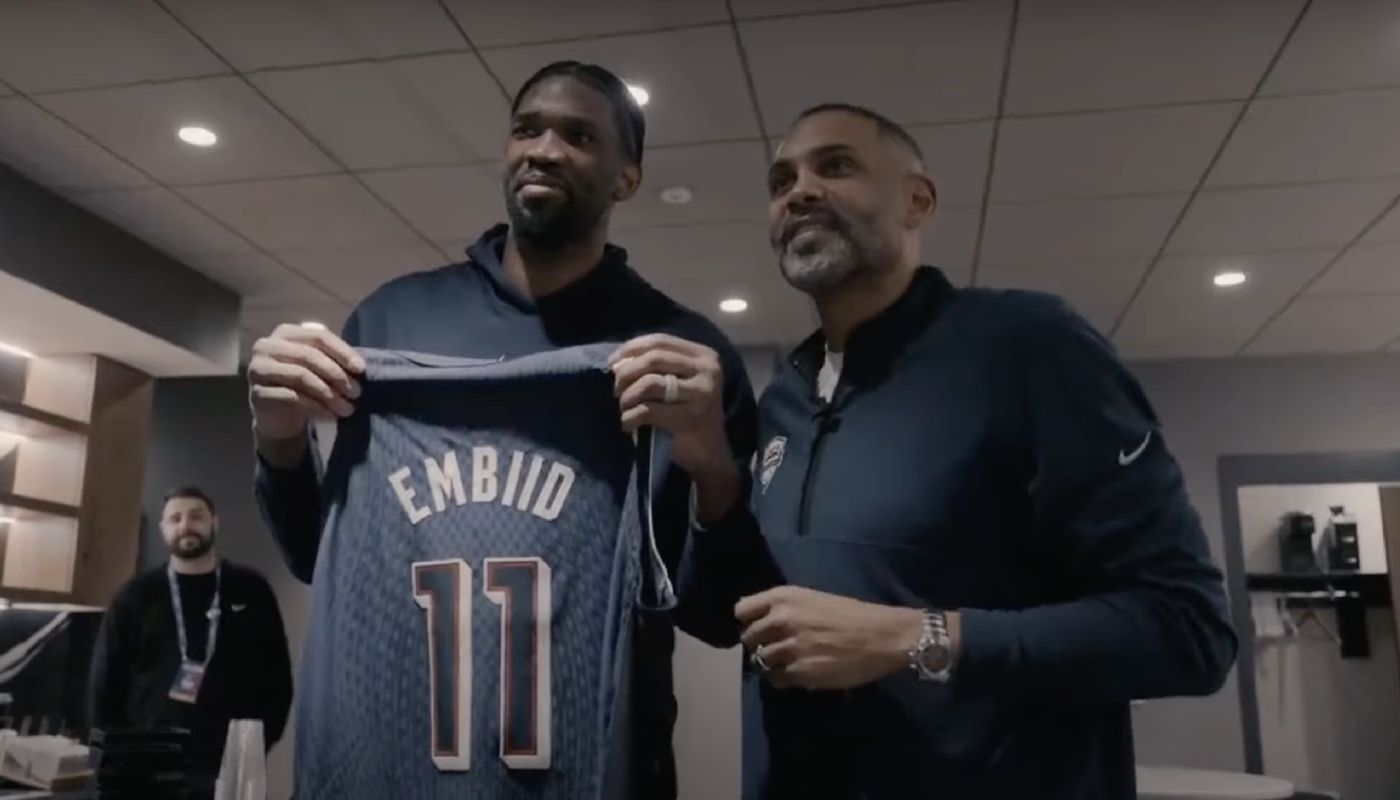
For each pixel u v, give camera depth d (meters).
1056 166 3.64
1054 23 2.80
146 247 4.44
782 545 1.31
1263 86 3.11
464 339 1.34
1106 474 1.16
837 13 2.77
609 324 1.34
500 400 1.25
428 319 1.37
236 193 3.94
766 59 2.99
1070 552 1.18
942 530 1.22
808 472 1.35
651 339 1.15
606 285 1.36
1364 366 5.95
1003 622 1.08
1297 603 5.95
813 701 1.25
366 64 3.04
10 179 3.75
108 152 3.62
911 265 1.43
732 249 4.45
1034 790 1.14
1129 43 2.89
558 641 1.16
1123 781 1.22
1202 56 2.96
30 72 3.10
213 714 3.67
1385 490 5.78
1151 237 4.27
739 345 5.89
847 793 1.20
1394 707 5.77
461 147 3.55
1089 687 1.07
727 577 1.21
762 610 1.10
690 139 3.46
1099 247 4.39
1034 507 1.21
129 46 2.95
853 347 1.37
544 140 1.31
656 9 2.76
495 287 1.37
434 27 2.85
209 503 3.94
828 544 1.26
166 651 3.73
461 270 1.43
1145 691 1.09
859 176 1.38
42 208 3.88
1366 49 2.91
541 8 2.76
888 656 1.06
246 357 6.15
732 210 4.04
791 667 1.07
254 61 3.03
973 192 3.85
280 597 6.30
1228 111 3.26
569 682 1.15
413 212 4.10
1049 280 4.81
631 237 4.31
